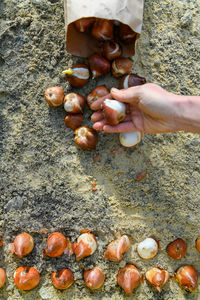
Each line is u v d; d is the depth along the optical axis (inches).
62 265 25.3
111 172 26.2
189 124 22.9
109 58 25.5
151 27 27.8
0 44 26.6
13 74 26.5
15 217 25.7
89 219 25.6
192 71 27.6
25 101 26.3
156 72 27.3
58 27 26.9
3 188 26.0
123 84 25.6
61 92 25.6
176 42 27.8
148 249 25.2
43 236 25.6
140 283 26.0
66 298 25.4
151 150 26.5
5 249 25.7
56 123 26.4
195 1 28.6
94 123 26.3
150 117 23.9
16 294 25.4
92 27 24.7
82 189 26.0
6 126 26.4
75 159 26.2
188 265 26.3
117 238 25.6
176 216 26.2
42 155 26.1
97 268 25.2
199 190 26.4
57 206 25.8
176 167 26.5
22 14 26.7
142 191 26.1
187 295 26.3
